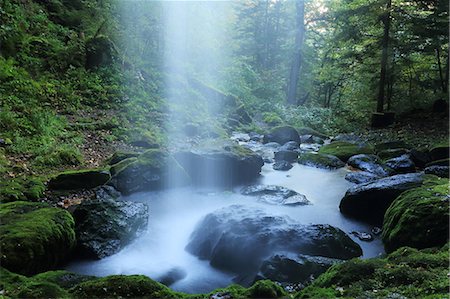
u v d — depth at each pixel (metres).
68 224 5.30
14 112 9.54
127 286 3.74
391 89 17.72
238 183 9.15
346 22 17.12
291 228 5.35
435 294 3.20
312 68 23.48
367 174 9.34
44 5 15.68
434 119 14.91
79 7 16.66
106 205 5.99
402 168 9.52
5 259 4.35
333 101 25.25
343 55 18.03
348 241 5.47
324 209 7.50
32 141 8.80
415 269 3.69
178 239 6.11
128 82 14.12
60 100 11.48
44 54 13.03
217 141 10.82
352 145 11.63
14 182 7.04
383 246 5.86
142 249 5.76
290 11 24.03
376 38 16.59
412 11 16.33
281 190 8.23
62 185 7.41
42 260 4.73
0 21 12.71
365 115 18.25
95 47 14.09
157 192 8.12
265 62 24.84
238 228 5.39
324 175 9.73
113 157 8.88
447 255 4.02
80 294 3.62
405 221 5.29
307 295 3.53
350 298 3.31
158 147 10.49
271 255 4.86
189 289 4.78
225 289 3.89
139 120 12.03
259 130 14.91
